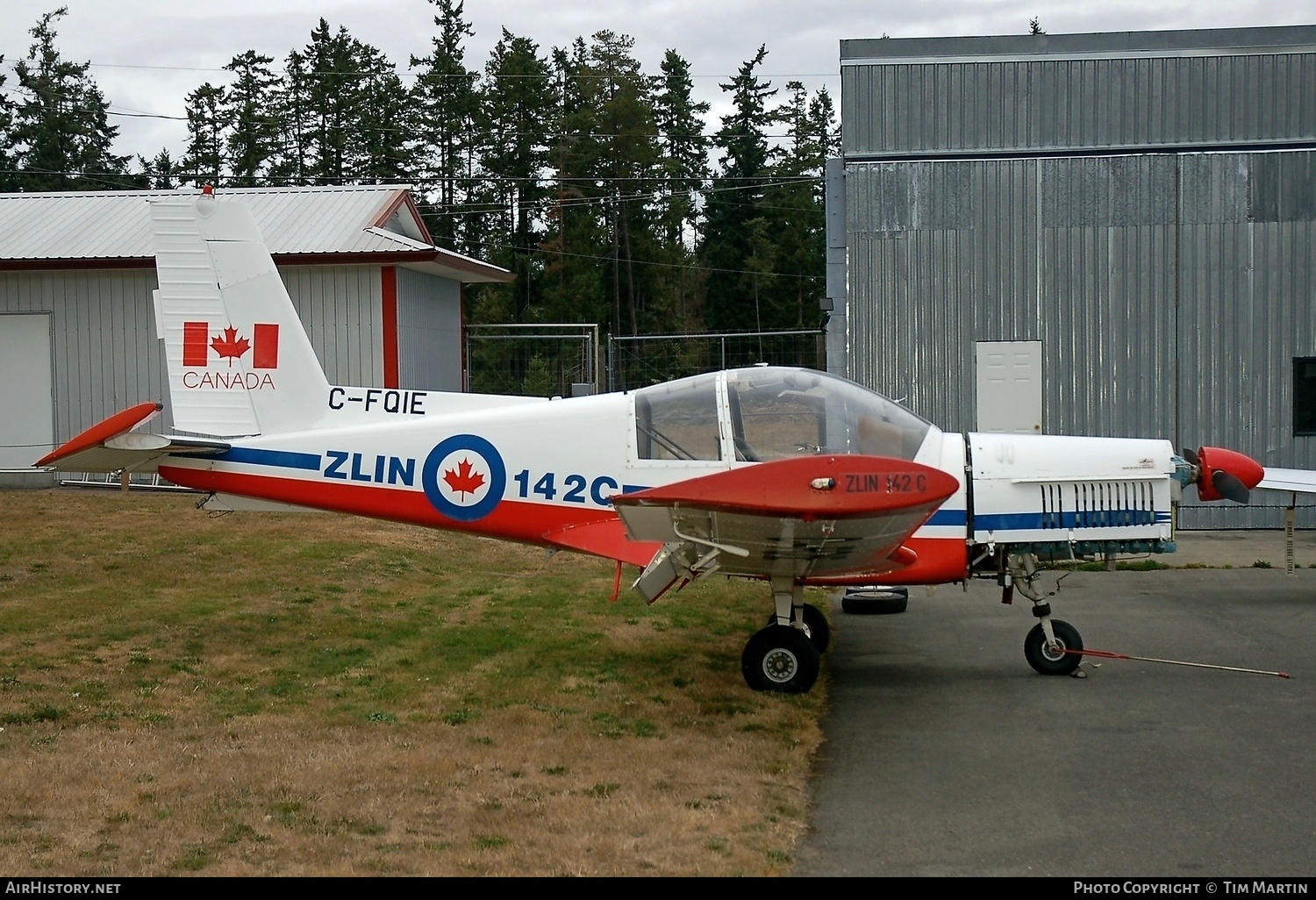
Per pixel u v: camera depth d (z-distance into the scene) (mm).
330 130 40688
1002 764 5023
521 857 3840
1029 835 4164
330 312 14305
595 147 40312
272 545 10930
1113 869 3846
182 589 8883
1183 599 9148
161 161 44219
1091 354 12922
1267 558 11094
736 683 6391
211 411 7457
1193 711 5871
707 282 43031
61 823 4102
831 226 13570
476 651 7152
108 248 14539
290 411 7430
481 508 7039
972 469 6586
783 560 6008
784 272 42594
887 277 13086
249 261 7445
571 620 8125
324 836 4004
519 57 40812
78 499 13414
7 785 4484
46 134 42281
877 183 13062
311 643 7305
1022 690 6375
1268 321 12711
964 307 13016
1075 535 6602
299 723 5488
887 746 5320
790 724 5594
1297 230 12625
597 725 5496
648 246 40812
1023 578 6762
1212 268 12750
